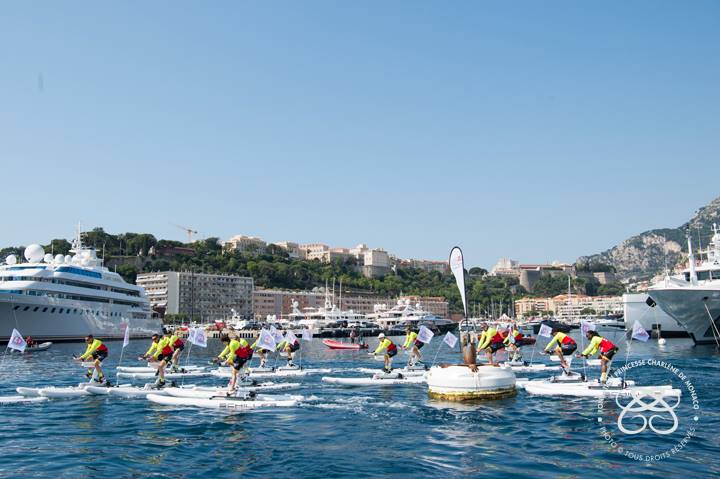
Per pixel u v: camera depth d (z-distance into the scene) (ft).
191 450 48.80
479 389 73.26
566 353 85.97
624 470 41.52
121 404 72.64
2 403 73.82
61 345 253.44
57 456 47.09
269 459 45.75
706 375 97.96
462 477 40.45
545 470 41.83
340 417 63.10
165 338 85.87
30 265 279.28
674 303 184.96
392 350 99.14
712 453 45.83
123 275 629.51
